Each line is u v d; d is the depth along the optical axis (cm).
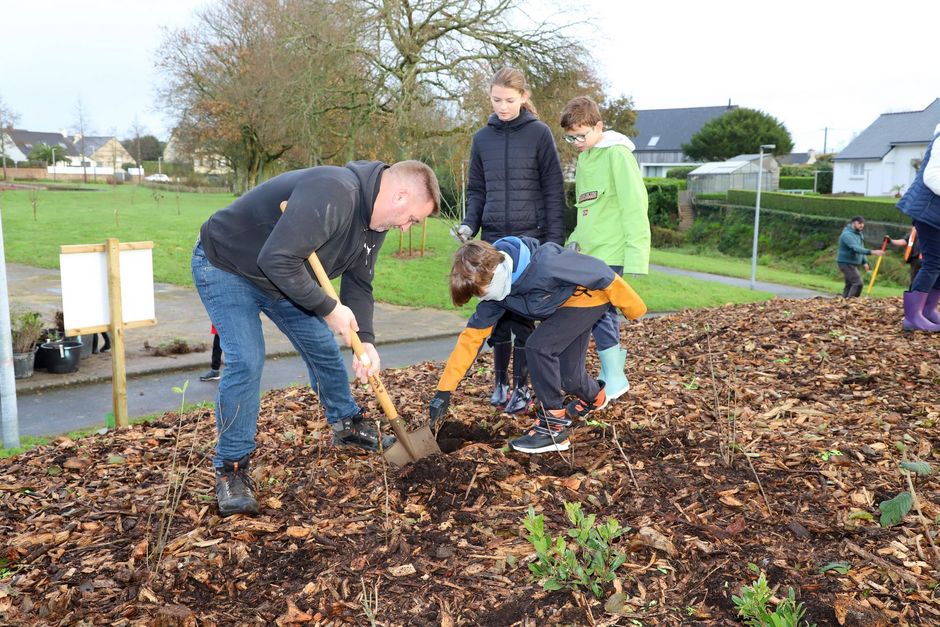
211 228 286
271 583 258
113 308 508
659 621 223
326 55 1811
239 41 3344
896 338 581
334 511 304
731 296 1958
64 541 289
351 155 2000
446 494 309
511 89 412
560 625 223
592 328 383
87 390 750
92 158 10131
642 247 423
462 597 242
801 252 3544
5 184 4547
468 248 319
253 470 346
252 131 3453
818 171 6156
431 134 1908
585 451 353
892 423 379
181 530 294
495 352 439
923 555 247
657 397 438
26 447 535
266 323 1120
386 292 1516
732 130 6819
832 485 304
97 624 235
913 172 5281
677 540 265
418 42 1866
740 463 329
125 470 367
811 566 246
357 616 236
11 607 244
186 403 701
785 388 462
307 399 494
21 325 783
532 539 244
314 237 267
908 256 924
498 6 1847
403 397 474
